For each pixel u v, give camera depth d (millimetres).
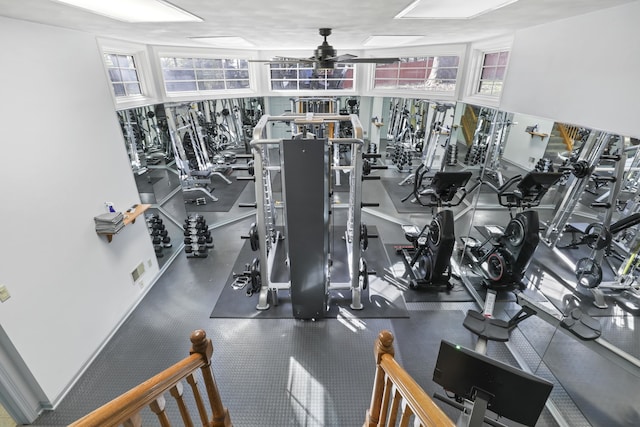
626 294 2588
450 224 3727
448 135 5305
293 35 3787
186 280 4270
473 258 4328
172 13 2408
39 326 2547
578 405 2598
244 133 7281
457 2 2207
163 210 4668
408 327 3447
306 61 3248
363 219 5871
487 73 4320
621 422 2449
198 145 6328
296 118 3559
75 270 2926
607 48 2180
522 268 3592
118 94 3934
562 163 3008
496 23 2869
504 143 3820
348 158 7980
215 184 7309
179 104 5297
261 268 3658
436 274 3893
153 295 3971
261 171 3277
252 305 3768
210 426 1770
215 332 3381
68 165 2869
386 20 2693
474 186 4691
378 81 6227
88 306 3066
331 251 4523
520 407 1618
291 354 3100
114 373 2939
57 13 2219
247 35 3744
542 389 1522
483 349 2887
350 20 2695
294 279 3260
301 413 2566
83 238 3031
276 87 6477
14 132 2385
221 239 5316
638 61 1948
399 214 5926
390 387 1536
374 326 3451
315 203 2898
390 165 6934
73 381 2838
